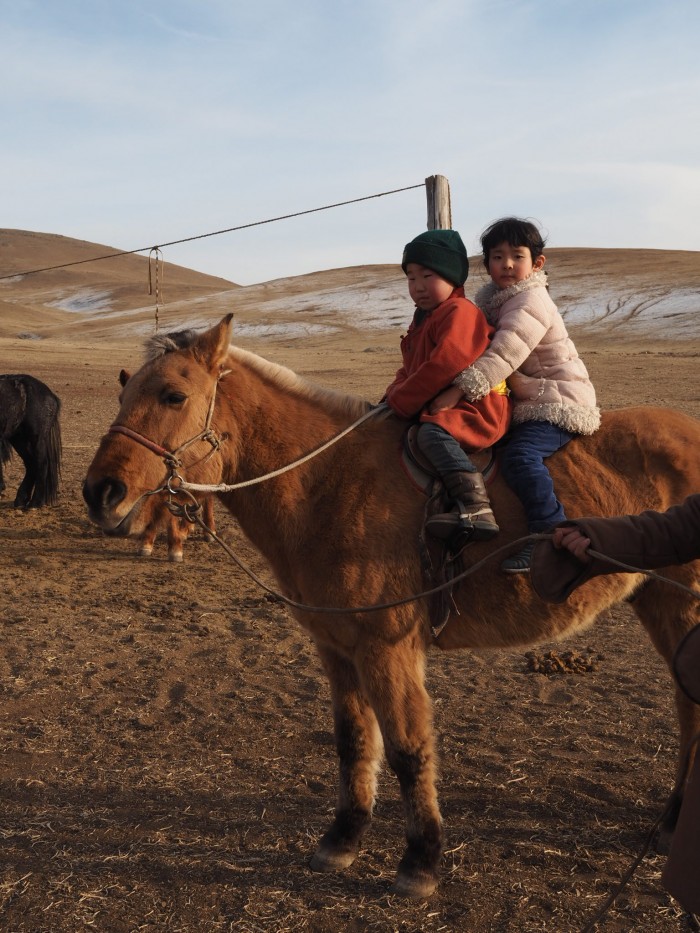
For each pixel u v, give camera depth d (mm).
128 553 9656
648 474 3930
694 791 2473
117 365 36469
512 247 3875
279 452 3775
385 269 121000
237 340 64938
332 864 3863
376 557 3582
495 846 4059
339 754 3943
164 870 3883
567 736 5184
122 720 5457
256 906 3637
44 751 5047
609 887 3738
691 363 33844
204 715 5523
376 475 3715
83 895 3703
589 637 6992
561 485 3803
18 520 11141
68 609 7609
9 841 4117
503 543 3688
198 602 7812
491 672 6223
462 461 3572
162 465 3553
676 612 3918
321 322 72812
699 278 75000
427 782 3605
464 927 3500
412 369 3861
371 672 3559
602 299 70500
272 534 3777
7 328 81750
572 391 3838
